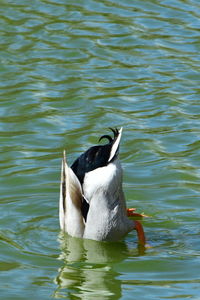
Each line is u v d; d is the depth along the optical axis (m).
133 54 19.09
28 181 13.10
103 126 15.46
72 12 21.59
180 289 9.75
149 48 19.42
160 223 11.80
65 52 19.12
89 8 21.97
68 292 9.72
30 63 18.52
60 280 10.04
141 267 10.46
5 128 15.34
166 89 17.19
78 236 11.20
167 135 15.01
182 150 14.38
